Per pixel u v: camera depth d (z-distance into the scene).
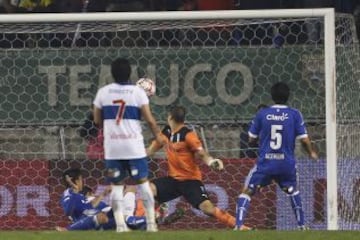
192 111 39.09
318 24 38.56
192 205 35.59
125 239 27.41
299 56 38.75
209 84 39.06
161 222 37.16
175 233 28.33
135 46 39.53
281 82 36.94
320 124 38.59
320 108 38.59
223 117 39.03
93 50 39.34
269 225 37.97
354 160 38.31
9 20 37.66
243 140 38.69
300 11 36.94
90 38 40.09
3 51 39.50
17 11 44.84
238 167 38.59
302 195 38.12
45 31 39.12
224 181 38.59
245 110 38.97
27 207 39.12
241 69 38.97
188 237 27.59
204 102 39.03
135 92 29.64
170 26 38.41
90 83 39.31
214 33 39.47
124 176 30.25
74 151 39.12
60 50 39.41
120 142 29.61
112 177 29.98
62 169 39.03
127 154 29.69
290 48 38.78
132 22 38.06
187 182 35.16
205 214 36.22
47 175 39.12
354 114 38.84
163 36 39.56
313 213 38.00
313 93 38.69
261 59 38.94
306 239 27.59
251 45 39.19
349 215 37.72
